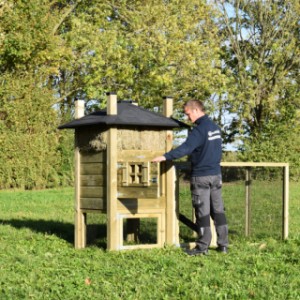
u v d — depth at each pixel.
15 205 17.19
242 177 9.64
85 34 25.19
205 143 8.09
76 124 8.50
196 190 8.12
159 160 8.01
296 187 24.05
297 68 26.88
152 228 9.06
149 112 8.62
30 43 26.55
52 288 5.91
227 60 27.06
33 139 27.17
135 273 6.64
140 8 26.33
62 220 12.80
